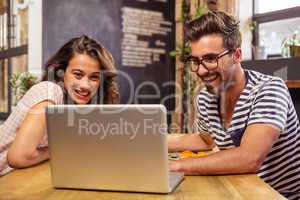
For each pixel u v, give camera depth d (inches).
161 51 154.6
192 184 41.8
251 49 138.3
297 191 59.3
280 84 53.4
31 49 129.3
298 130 57.1
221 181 42.9
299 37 124.4
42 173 47.7
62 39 133.8
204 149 64.0
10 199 37.4
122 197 37.3
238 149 46.6
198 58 53.5
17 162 48.8
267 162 56.8
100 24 140.9
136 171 37.7
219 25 52.4
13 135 55.0
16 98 118.9
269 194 37.9
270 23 140.0
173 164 45.9
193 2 143.1
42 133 50.3
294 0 132.3
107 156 37.8
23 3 128.6
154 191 38.1
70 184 39.9
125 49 146.3
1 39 128.3
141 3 149.6
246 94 54.4
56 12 132.6
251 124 49.1
